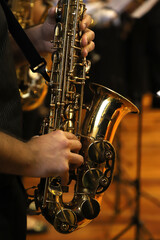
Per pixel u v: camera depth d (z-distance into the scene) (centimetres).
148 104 698
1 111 121
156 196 403
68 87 148
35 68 148
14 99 126
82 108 160
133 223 288
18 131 125
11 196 126
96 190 145
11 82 124
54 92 148
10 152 110
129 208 373
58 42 148
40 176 117
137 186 296
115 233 321
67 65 148
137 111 168
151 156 523
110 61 343
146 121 666
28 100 222
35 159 114
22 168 113
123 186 418
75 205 145
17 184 131
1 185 122
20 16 229
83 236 313
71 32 148
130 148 547
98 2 380
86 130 156
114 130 164
